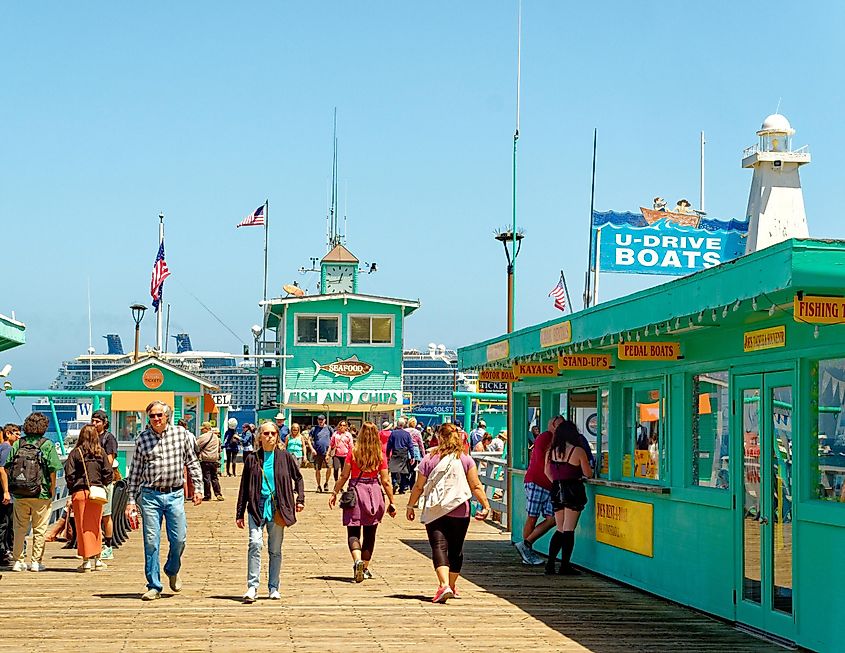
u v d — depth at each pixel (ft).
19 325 51.88
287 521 40.57
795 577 32.71
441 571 40.81
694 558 39.78
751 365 35.81
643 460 45.42
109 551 53.01
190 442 41.93
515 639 33.99
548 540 55.72
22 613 37.73
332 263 188.65
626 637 34.47
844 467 31.07
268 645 32.60
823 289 26.76
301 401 167.22
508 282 93.56
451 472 41.19
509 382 64.34
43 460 48.57
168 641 33.09
